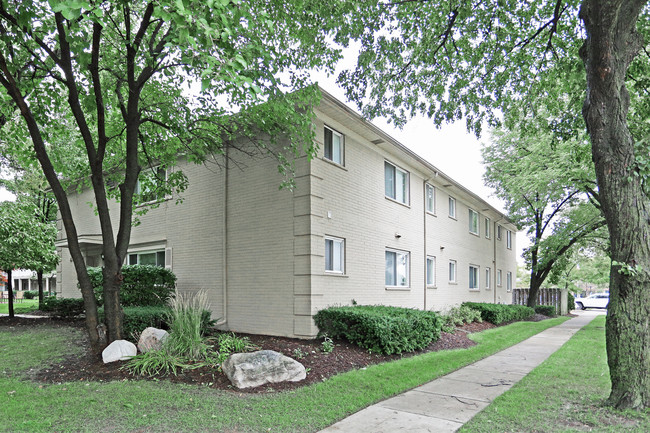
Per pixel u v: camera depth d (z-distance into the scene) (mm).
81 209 16500
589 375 7215
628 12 5402
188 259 11930
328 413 5133
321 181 10000
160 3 3955
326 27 8133
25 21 5523
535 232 22281
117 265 7680
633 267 5301
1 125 9156
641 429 4547
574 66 8945
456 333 12344
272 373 6297
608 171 5516
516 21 9164
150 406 5160
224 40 4359
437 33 9211
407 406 5566
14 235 11969
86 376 6453
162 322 9258
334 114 10297
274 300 10008
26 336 9289
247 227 10680
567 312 26453
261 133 10609
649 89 9430
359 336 8781
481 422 4883
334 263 10391
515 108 10539
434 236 15625
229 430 4531
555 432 4535
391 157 13086
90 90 8781
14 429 4395
